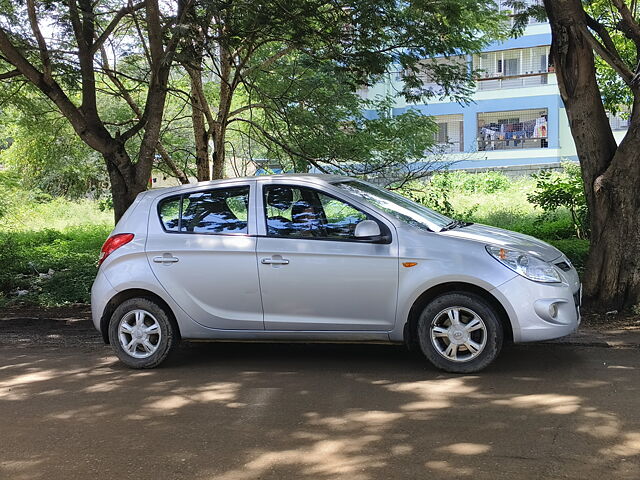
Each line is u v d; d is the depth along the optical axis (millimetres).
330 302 5953
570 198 13859
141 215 6543
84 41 10023
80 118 9680
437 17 10453
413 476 3791
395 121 14914
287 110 13047
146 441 4535
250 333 6203
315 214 6109
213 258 6203
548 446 4121
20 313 10000
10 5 10906
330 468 3959
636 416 4566
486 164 34312
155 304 6410
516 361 6059
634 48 12625
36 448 4500
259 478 3867
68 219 28672
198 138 14336
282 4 9570
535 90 33375
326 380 5812
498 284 5543
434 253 5703
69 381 6203
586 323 7316
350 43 10414
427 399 5141
